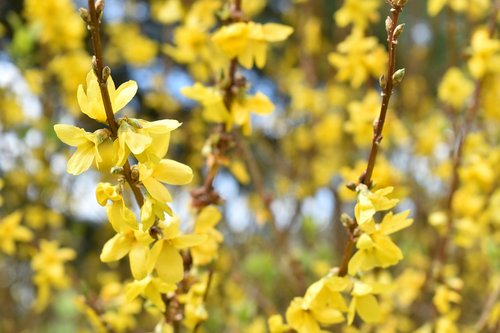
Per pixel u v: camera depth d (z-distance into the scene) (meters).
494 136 3.12
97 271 5.17
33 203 3.67
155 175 0.99
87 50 4.07
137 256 1.06
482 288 3.25
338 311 1.15
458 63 3.33
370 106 2.35
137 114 5.05
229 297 3.06
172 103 3.83
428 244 2.84
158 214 0.98
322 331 1.16
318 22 3.70
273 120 4.14
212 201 1.50
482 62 2.16
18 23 2.92
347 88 4.00
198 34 1.98
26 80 2.99
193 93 1.50
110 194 0.98
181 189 3.11
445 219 2.09
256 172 2.33
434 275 2.05
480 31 2.21
